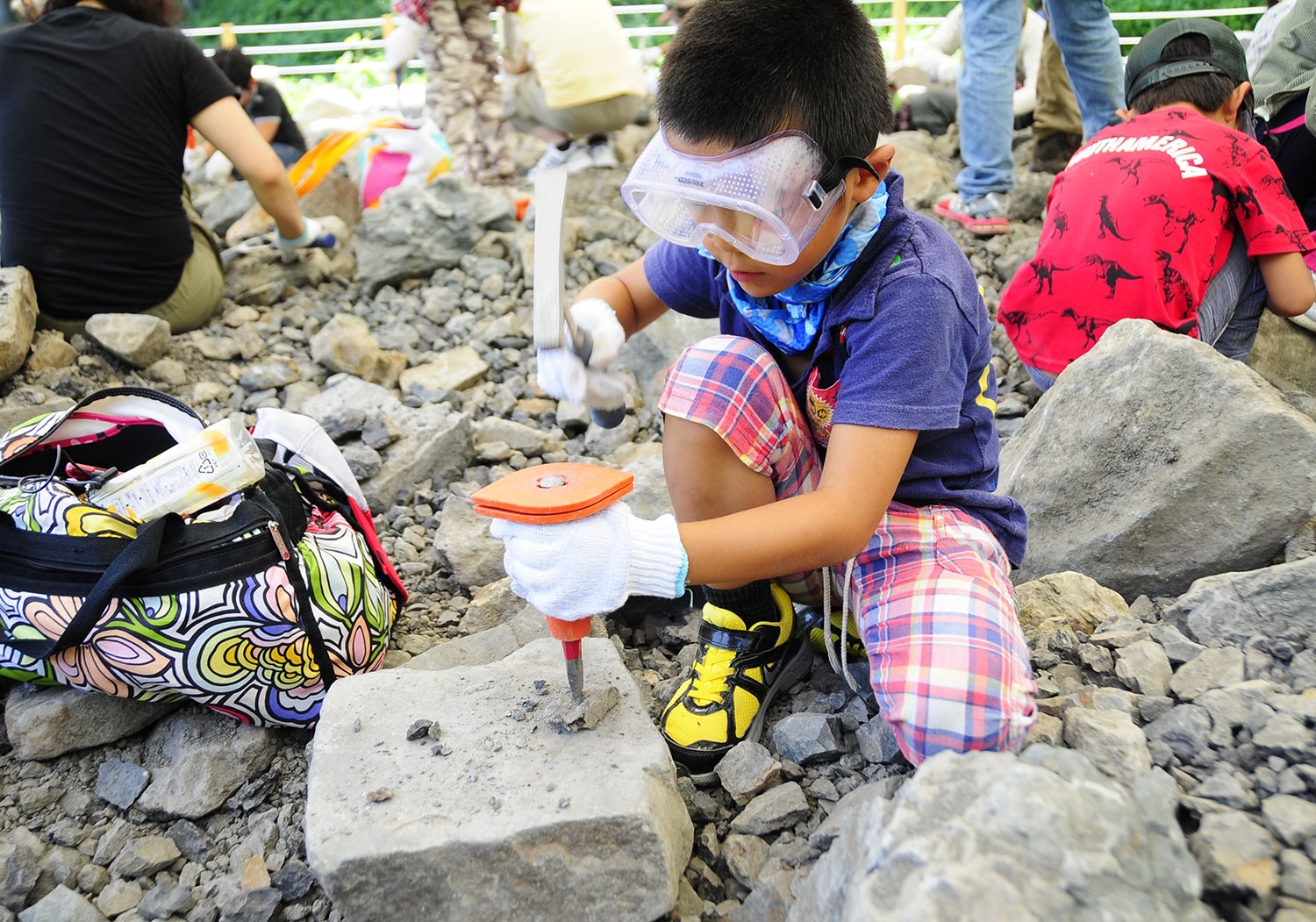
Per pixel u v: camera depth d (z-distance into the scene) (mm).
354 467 2580
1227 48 2582
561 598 1305
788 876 1447
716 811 1630
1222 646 1642
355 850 1329
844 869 1271
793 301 1579
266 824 1695
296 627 1726
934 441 1674
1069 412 2082
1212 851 1209
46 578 1687
